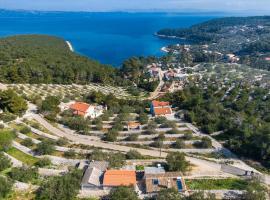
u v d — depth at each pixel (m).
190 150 104.00
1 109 126.50
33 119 123.62
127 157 95.94
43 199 75.38
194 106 140.38
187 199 74.12
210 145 106.06
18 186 80.06
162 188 77.56
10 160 90.19
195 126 122.50
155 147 105.81
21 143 102.75
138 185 81.38
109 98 151.25
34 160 94.19
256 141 100.12
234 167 93.25
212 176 87.38
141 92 195.12
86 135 113.81
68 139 109.44
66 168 89.75
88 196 77.56
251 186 79.12
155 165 91.94
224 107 146.25
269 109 139.75
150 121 124.19
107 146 105.44
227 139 111.94
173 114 135.38
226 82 197.75
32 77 189.88
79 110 131.25
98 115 134.50
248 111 136.62
